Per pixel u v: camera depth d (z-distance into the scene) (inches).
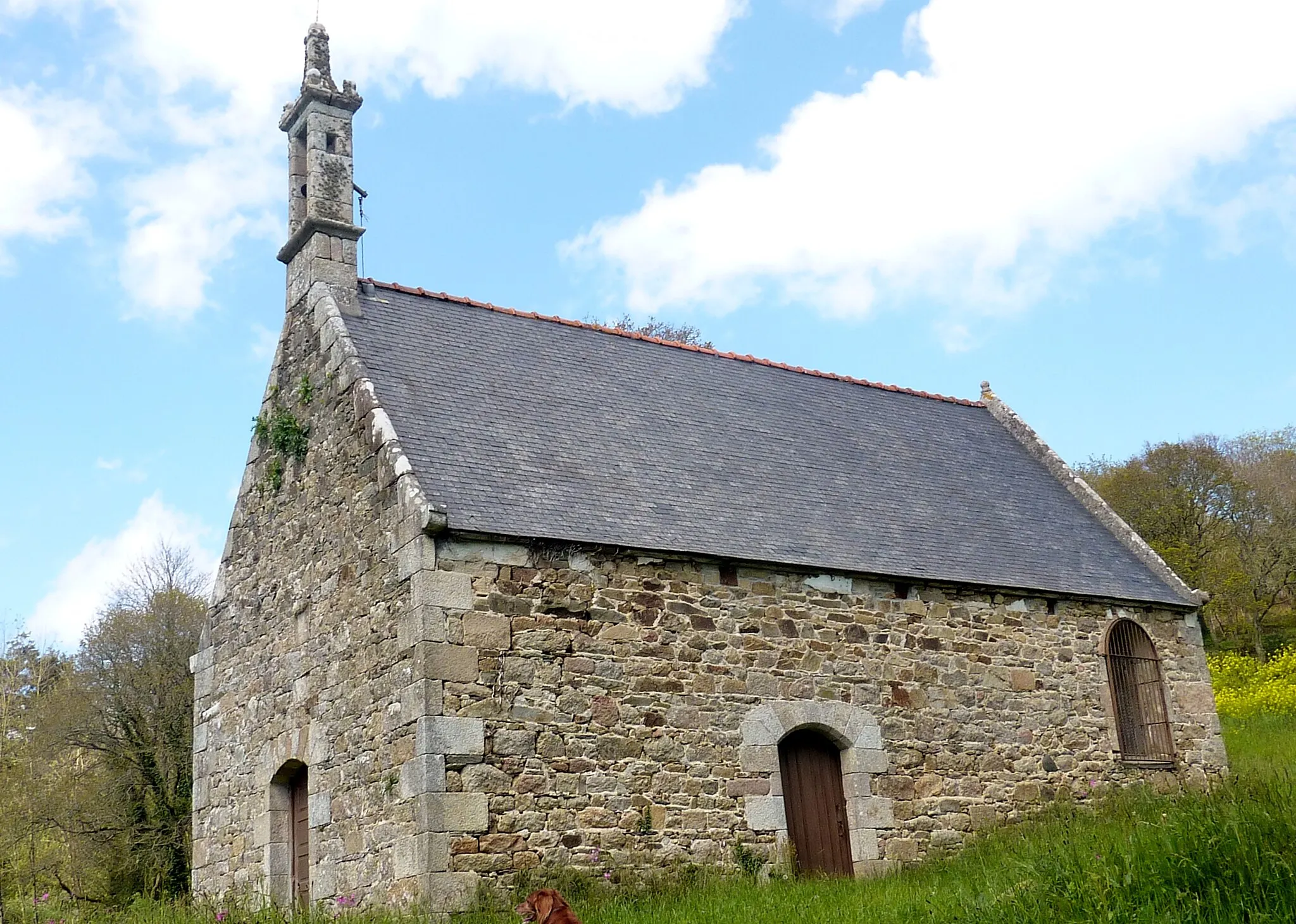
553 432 530.3
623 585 469.7
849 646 519.8
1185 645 642.2
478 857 409.7
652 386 610.2
